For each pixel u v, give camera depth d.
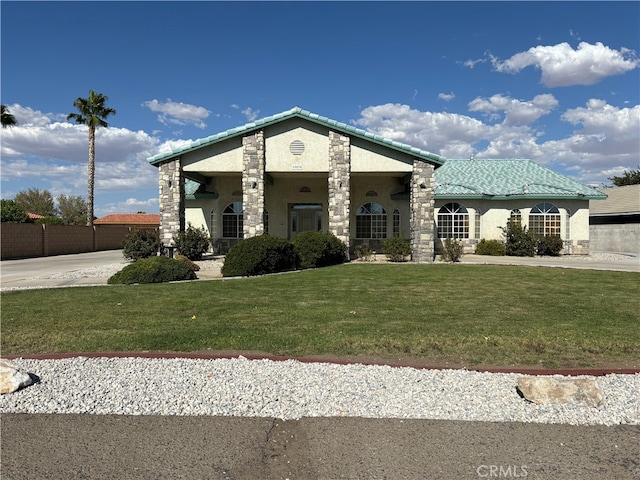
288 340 6.56
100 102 38.31
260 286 12.08
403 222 24.25
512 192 24.89
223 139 19.45
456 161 30.84
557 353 5.97
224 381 5.02
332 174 19.42
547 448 3.68
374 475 3.30
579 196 24.27
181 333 6.97
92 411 4.35
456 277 13.82
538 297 10.29
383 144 19.41
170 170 19.72
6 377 4.77
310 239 17.06
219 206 24.52
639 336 6.76
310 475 3.30
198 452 3.62
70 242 31.05
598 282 12.77
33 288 11.97
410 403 4.48
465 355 5.92
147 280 13.05
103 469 3.38
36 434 3.91
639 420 4.15
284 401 4.53
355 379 5.08
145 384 4.95
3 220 34.88
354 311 8.66
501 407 4.39
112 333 7.01
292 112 19.25
